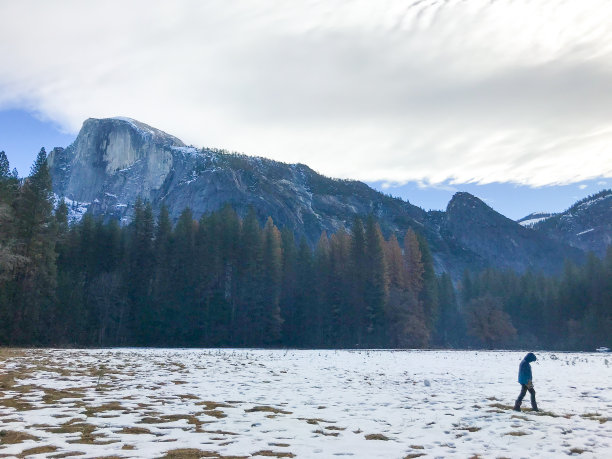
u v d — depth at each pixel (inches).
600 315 3720.5
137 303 2534.5
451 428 424.2
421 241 3560.5
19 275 1924.2
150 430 380.5
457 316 4210.1
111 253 2664.9
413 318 2888.8
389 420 458.9
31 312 1926.7
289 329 3021.7
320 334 2984.7
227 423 421.4
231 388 658.8
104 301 2458.2
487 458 323.3
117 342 2427.4
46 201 2028.8
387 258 3348.9
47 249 2030.0
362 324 2913.4
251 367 997.2
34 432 356.8
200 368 927.7
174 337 2513.5
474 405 557.0
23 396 511.2
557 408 537.0
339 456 322.0
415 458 320.5
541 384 788.6
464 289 4623.5
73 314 2192.4
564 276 4284.0
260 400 563.8
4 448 309.6
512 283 4660.4
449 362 1315.2
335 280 3034.0
